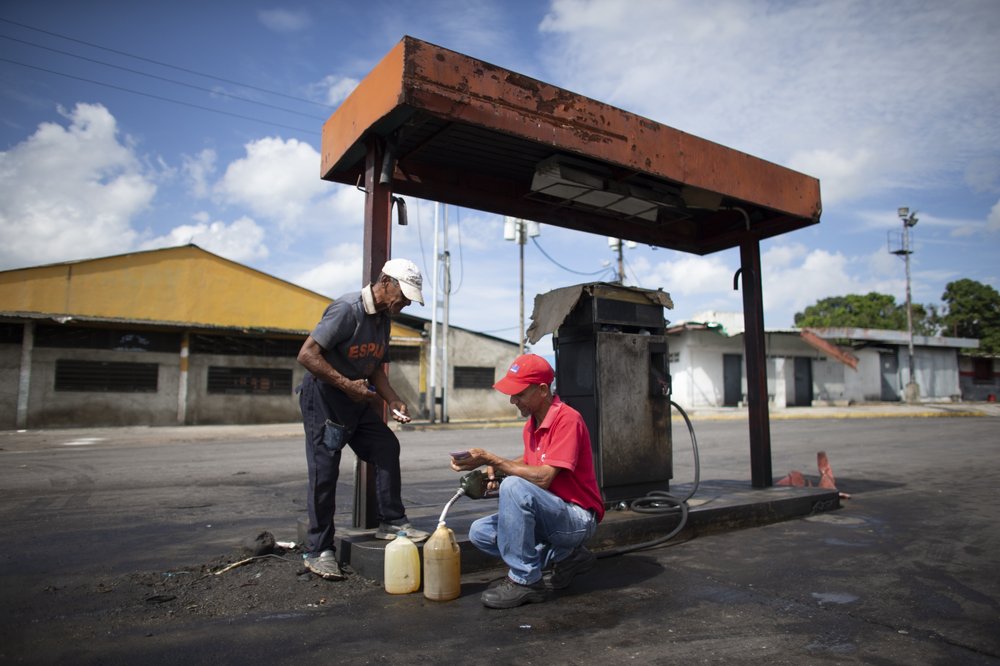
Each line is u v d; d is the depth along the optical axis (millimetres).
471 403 25125
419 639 2625
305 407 3439
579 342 4691
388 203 3877
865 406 25828
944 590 3307
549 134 4031
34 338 18031
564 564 3213
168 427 18938
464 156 4855
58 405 18188
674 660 2418
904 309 50500
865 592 3270
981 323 48281
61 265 19812
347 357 3389
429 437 15078
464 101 3637
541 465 3082
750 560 3883
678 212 5992
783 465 9031
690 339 24656
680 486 5965
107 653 2488
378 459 3600
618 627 2764
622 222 6125
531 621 2834
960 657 2459
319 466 3406
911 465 8992
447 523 4164
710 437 13891
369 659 2428
